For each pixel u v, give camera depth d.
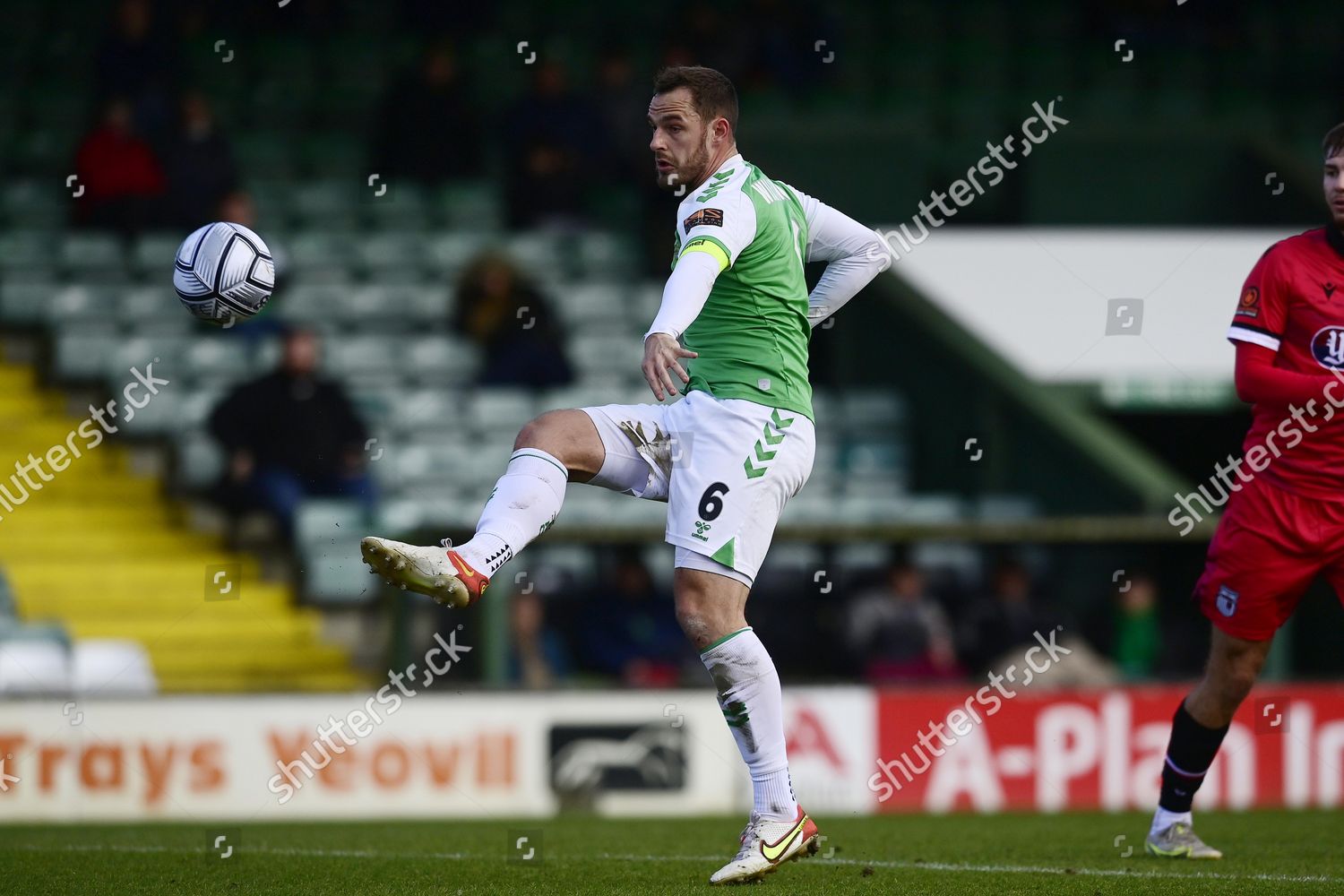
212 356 41.97
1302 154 53.75
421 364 43.81
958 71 54.25
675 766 29.83
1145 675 36.84
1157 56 55.66
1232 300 46.56
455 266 47.25
